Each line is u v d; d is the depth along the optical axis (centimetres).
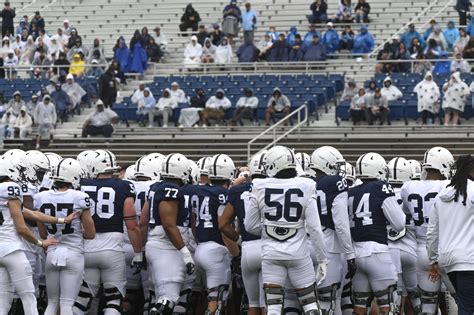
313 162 2308
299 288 2112
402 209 2405
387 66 5538
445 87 4884
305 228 2114
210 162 2425
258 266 2205
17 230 2173
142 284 2478
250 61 5834
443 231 2045
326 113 5281
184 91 5503
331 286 2214
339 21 6172
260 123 5138
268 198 2106
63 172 2283
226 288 2381
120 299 2348
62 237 2262
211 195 2372
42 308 2442
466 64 5444
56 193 2270
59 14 6825
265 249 2109
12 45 6222
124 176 2903
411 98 5081
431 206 2367
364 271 2259
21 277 2177
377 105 4934
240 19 6081
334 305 2228
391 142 4694
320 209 2223
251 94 5150
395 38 5747
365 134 4872
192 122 5153
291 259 2094
